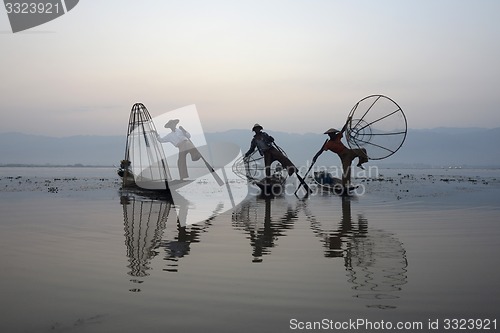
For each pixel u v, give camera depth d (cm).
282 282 522
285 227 955
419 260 637
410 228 940
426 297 468
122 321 402
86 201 1555
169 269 582
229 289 494
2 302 454
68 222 1027
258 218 1105
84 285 510
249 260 634
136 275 552
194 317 411
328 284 514
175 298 463
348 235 851
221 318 409
